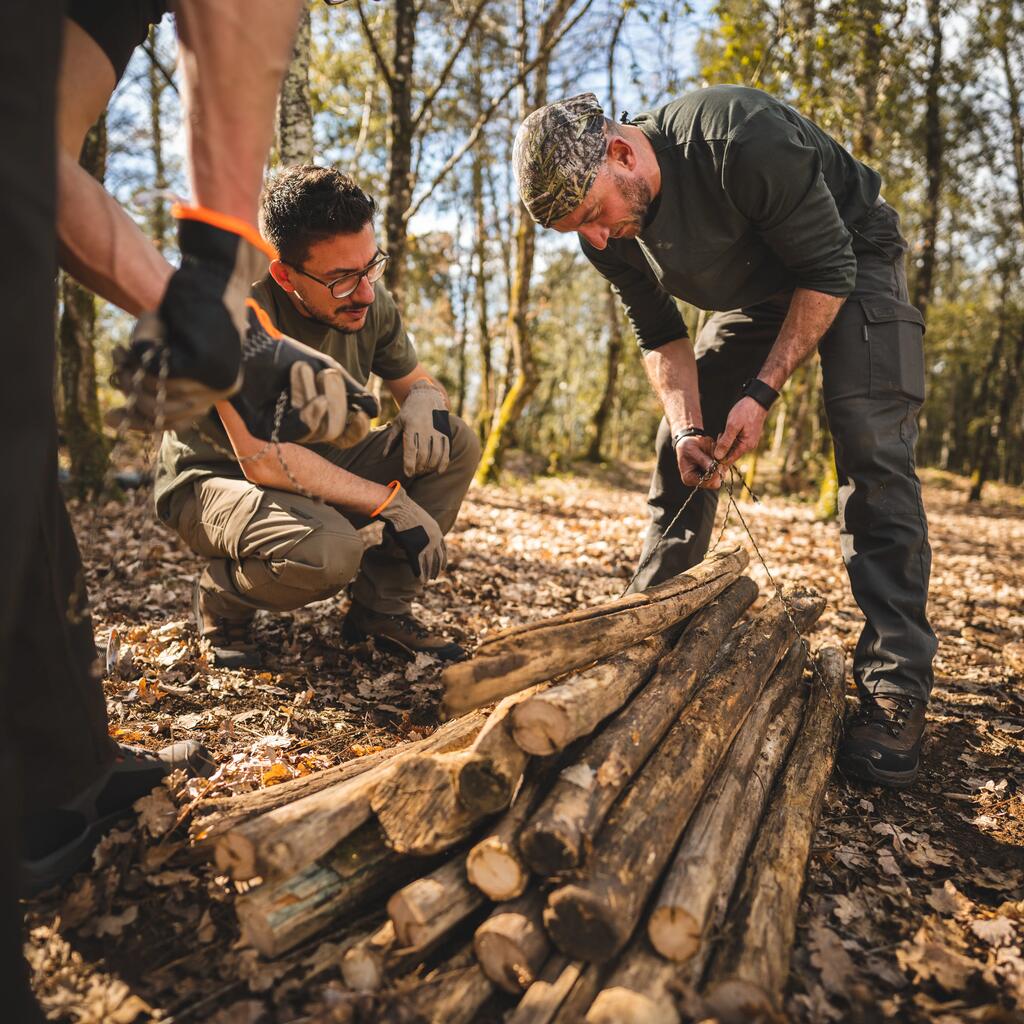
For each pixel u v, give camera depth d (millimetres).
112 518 5594
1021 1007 1502
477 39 11938
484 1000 1406
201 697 2617
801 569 6223
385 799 1511
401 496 2619
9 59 1034
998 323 20547
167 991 1426
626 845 1426
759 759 2043
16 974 1030
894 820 2213
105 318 13086
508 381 14445
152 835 1697
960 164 16188
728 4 8500
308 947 1493
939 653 3992
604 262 2908
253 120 1299
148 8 1616
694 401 2941
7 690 1429
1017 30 13852
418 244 11172
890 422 2514
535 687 1802
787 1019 1336
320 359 1496
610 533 7559
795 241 2365
